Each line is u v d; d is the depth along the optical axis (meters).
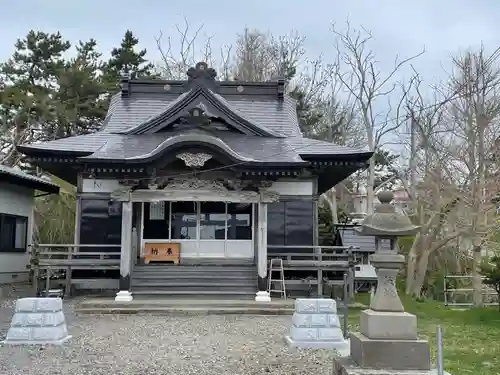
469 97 23.88
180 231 21.52
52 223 33.91
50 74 35.56
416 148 32.56
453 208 23.45
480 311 17.41
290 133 23.12
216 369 8.72
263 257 17.92
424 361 7.09
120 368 8.74
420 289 25.48
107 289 20.23
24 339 10.58
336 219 34.88
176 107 21.94
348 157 20.22
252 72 40.69
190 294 17.62
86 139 21.30
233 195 18.47
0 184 21.00
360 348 7.19
